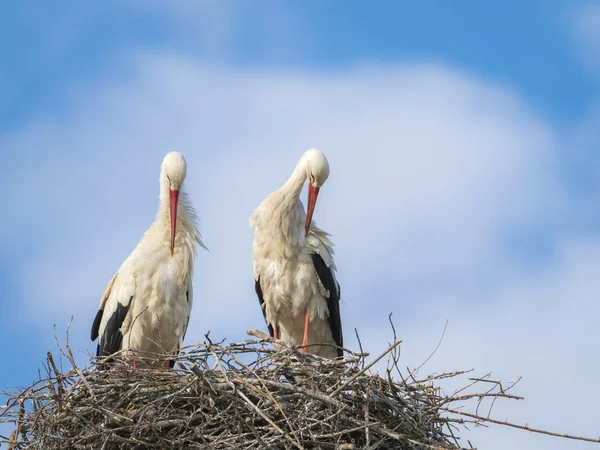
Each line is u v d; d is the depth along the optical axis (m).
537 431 12.47
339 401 13.04
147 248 16.31
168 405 12.88
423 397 13.59
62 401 13.04
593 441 12.09
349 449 12.59
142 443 12.77
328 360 13.42
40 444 13.07
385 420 13.40
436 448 12.79
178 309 16.23
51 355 13.07
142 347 16.17
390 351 13.02
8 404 13.63
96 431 12.83
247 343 13.45
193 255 16.53
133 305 16.11
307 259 17.12
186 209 16.70
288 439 12.63
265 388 12.73
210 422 12.99
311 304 17.14
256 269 17.28
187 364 13.33
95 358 13.90
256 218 17.23
